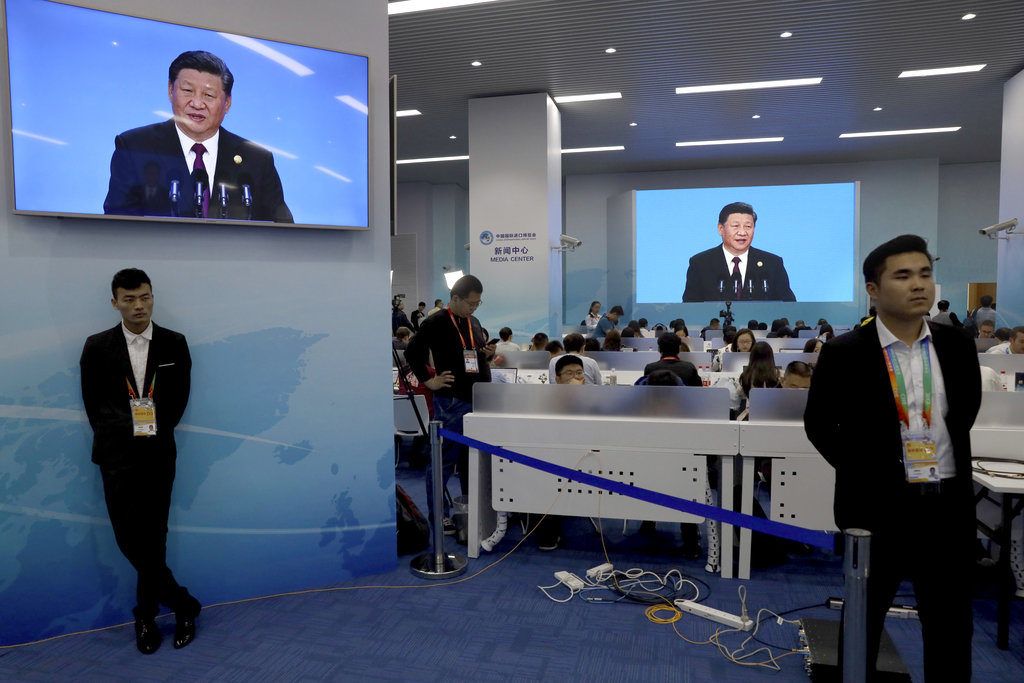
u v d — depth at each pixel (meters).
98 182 2.38
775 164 13.15
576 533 3.57
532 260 8.34
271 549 2.79
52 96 2.31
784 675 2.17
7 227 2.31
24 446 2.37
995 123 10.09
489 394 3.18
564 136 10.73
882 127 10.30
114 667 2.25
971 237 13.28
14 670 2.23
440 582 2.92
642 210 13.11
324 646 2.38
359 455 2.95
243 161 2.61
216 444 2.66
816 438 1.70
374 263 2.94
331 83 2.77
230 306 2.65
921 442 1.59
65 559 2.45
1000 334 6.27
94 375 2.29
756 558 3.05
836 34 6.67
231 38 2.58
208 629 2.50
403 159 12.12
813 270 12.49
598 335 11.66
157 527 2.38
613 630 2.49
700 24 6.41
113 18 2.39
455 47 6.93
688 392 2.96
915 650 2.31
